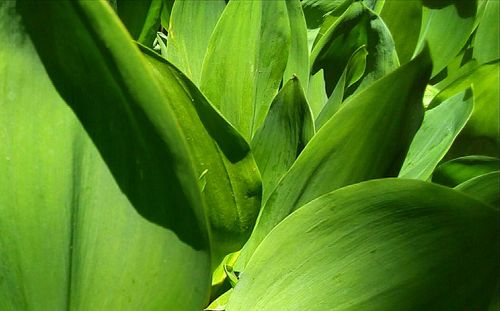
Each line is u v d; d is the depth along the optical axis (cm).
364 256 23
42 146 20
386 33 35
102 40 17
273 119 30
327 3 40
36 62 19
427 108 37
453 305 22
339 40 35
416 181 21
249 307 24
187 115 26
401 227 22
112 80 18
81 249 21
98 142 20
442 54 40
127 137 19
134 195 20
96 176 20
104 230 21
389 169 27
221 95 31
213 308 29
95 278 22
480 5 41
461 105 32
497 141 37
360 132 26
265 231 29
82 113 19
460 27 39
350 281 23
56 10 18
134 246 21
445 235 21
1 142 20
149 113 18
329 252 23
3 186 21
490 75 35
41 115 20
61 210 21
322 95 35
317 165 27
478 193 27
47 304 22
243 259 30
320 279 23
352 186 22
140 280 21
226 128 26
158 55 24
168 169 19
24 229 21
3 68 19
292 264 23
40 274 22
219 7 34
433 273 22
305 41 34
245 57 31
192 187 19
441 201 21
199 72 34
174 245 20
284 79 35
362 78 35
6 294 22
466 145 37
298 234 23
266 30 32
